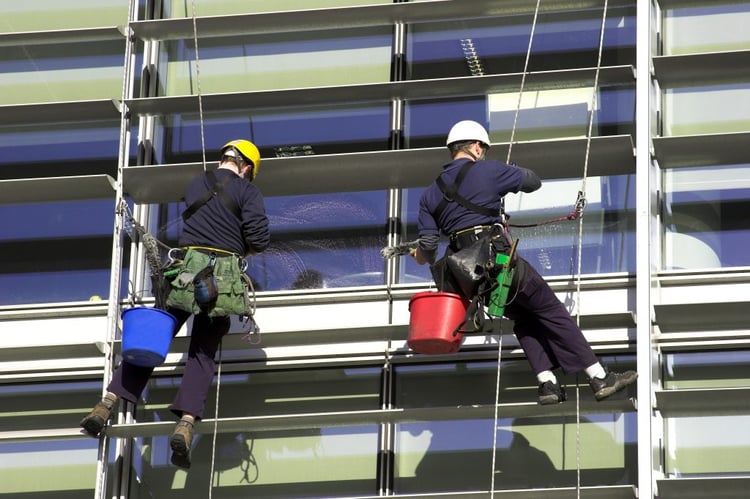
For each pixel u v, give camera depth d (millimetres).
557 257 27359
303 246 28328
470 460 26094
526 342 24391
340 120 29016
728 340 25781
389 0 29922
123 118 27484
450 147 25266
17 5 31000
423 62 29281
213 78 29906
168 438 27156
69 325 27531
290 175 27172
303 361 26984
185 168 26750
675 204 27469
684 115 28125
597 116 28172
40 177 29516
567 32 28891
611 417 25953
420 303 24219
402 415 24688
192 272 24469
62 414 27578
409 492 26047
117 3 30859
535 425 26125
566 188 27922
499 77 26578
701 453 25516
